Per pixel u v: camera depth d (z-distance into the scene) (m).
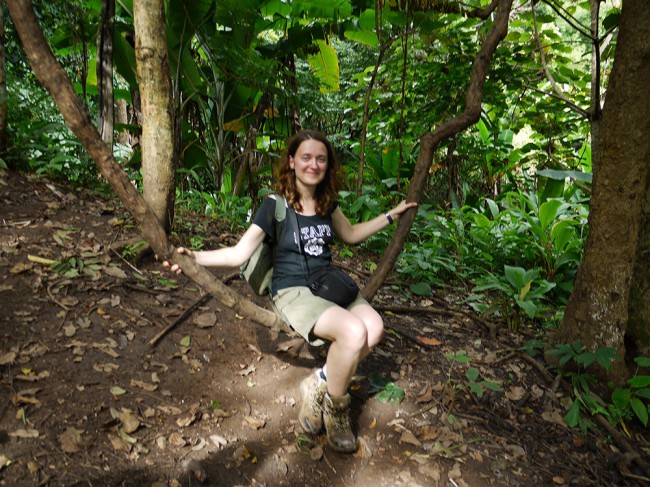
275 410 2.32
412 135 5.74
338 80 6.55
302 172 2.09
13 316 2.33
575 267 4.39
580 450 2.39
